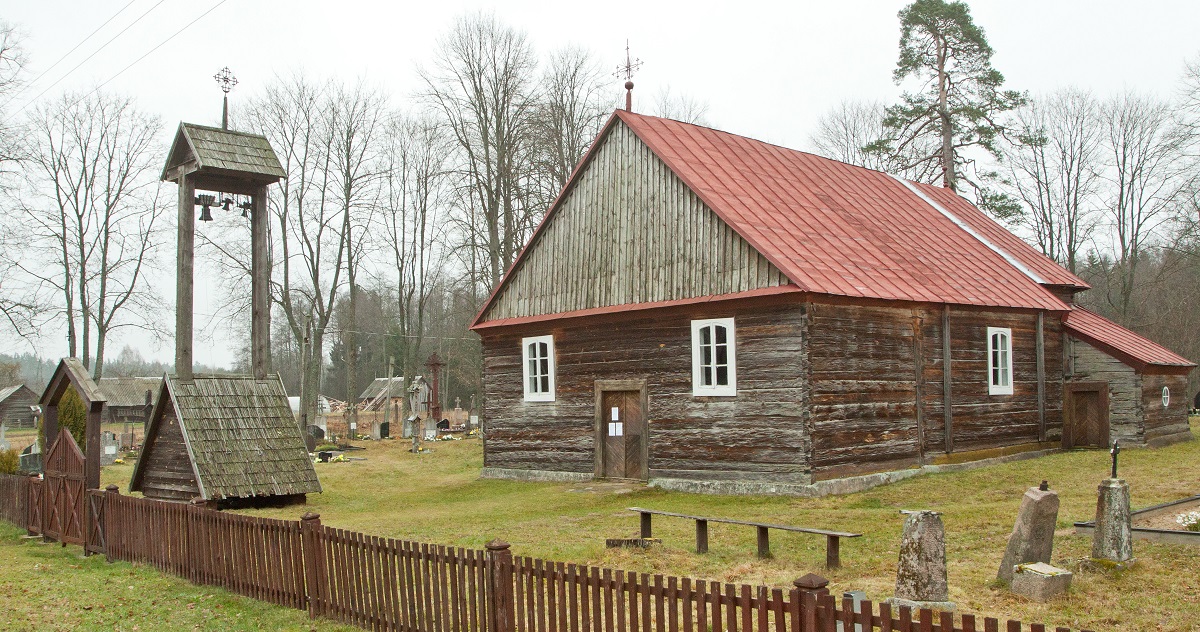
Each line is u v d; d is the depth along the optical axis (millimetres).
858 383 21781
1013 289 27766
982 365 25844
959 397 24859
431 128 54062
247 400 22859
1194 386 53281
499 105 46500
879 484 21844
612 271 25188
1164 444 29797
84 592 13312
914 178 46688
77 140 52406
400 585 10172
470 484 27203
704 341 22688
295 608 11758
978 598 10508
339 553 11008
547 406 26672
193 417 21703
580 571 8445
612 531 16484
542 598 8773
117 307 54156
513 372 27812
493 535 16562
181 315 22250
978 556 12859
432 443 45562
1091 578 11109
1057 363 29500
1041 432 27984
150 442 22734
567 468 26000
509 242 46500
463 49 46375
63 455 18234
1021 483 20953
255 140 23734
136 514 15406
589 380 25438
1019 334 27562
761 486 20922
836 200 27453
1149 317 56969
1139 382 28719
